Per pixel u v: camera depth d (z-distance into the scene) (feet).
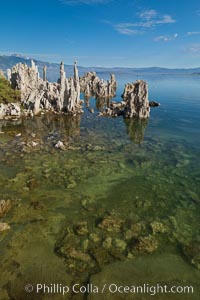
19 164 133.59
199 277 67.56
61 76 281.54
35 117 259.19
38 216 90.84
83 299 60.13
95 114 285.64
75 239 79.97
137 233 83.56
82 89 544.21
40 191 107.45
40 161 138.82
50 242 78.38
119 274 67.51
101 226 86.43
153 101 367.86
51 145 167.12
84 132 206.59
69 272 67.62
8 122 236.22
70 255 73.15
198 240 81.10
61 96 282.15
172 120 257.75
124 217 91.97
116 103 337.11
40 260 71.15
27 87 311.06
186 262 72.33
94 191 109.50
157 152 160.35
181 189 112.88
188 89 604.08
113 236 81.82
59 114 276.82
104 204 100.01
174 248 77.51
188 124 240.12
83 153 154.10
